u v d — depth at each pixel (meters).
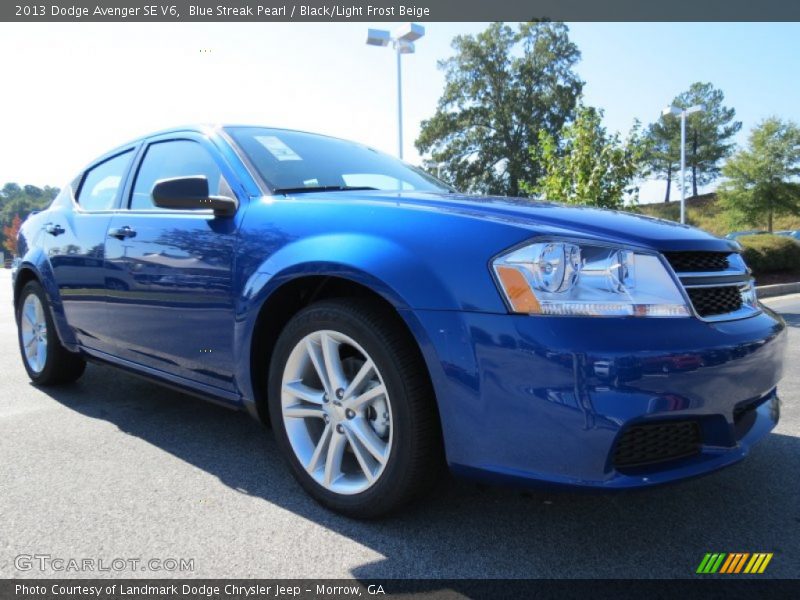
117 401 3.54
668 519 2.09
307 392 2.18
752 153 41.31
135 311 2.83
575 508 2.16
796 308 9.20
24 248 3.88
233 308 2.31
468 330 1.72
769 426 2.10
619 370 1.61
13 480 2.39
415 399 1.84
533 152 9.45
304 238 2.12
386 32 12.43
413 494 1.92
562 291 1.68
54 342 3.65
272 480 2.41
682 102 73.12
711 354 1.74
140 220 2.83
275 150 2.78
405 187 2.97
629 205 8.70
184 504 2.19
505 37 43.81
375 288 1.88
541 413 1.64
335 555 1.84
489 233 1.80
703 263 1.94
